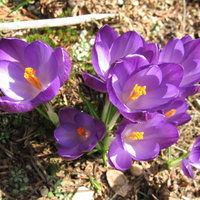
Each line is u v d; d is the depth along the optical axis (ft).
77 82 0.93
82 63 0.96
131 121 0.58
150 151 0.62
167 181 0.86
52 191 0.78
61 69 0.59
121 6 1.13
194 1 1.28
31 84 0.65
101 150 0.79
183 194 0.85
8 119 0.84
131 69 0.56
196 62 0.64
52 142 0.83
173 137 0.63
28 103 0.60
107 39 0.65
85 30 1.03
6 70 0.62
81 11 1.06
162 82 0.59
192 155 0.76
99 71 0.60
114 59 0.64
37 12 1.06
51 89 0.55
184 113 0.74
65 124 0.66
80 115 0.64
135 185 0.84
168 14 1.21
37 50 0.61
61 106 0.88
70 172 0.81
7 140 0.82
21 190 0.76
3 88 0.60
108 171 0.83
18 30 0.98
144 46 0.62
